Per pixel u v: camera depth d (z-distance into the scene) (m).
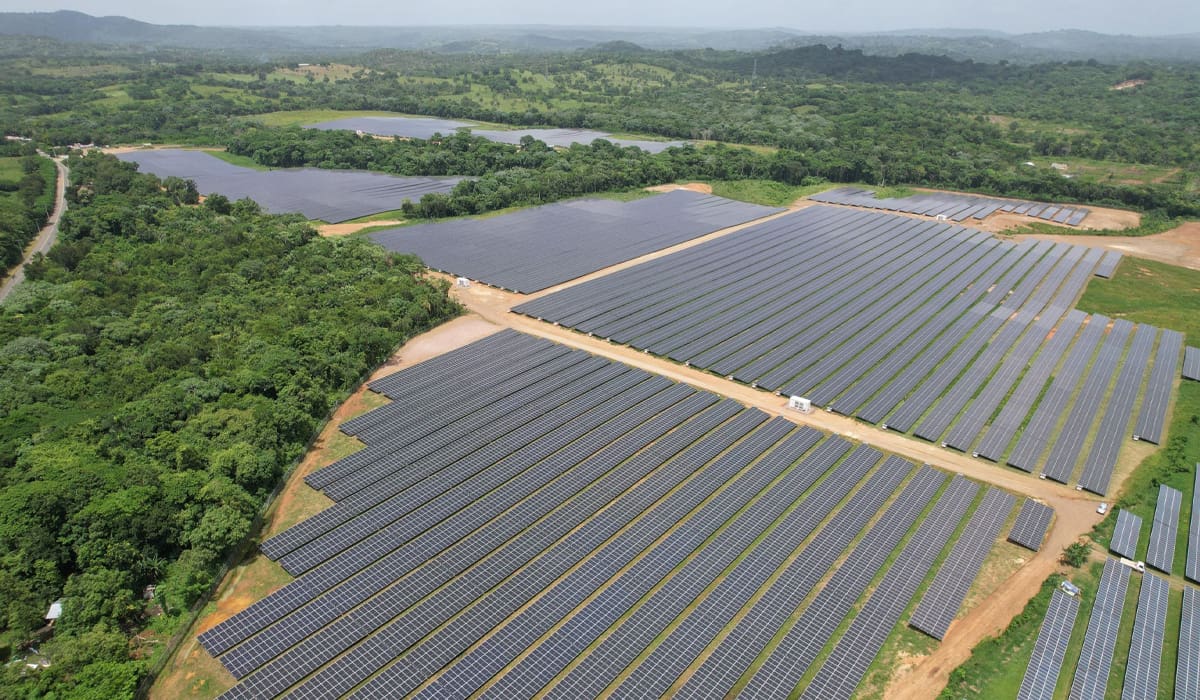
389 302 119.38
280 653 57.50
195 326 107.81
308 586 64.31
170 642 57.84
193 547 65.75
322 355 100.69
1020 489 81.81
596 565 68.31
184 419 84.69
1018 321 128.38
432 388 99.81
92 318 109.38
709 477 82.44
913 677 57.59
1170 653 60.22
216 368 94.19
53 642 54.97
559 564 68.44
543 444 87.69
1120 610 64.25
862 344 118.44
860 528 74.75
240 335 105.81
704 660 58.94
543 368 106.50
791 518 76.00
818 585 67.31
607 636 60.88
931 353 115.44
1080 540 73.75
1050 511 77.56
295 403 88.38
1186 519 76.75
